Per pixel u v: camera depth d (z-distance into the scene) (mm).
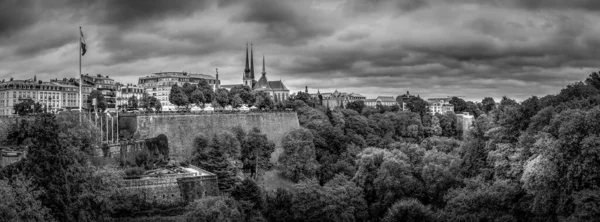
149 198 108000
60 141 88938
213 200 99375
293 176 162875
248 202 113188
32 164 84812
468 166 129500
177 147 164125
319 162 179500
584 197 75750
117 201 102625
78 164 91875
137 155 135250
